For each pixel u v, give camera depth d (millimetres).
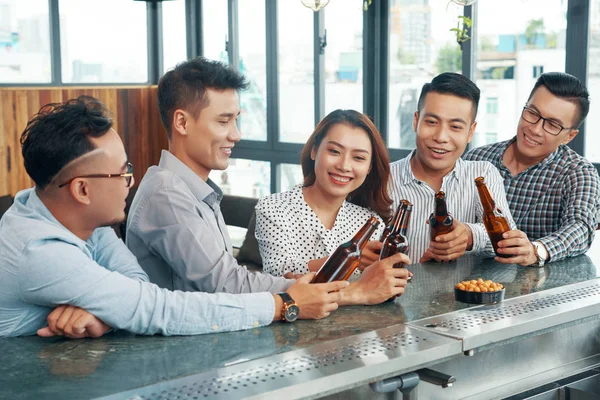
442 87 2258
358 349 1463
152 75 7293
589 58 4105
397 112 5336
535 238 2637
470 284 1853
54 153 1474
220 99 1816
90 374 1333
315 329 1601
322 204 2096
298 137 6109
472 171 2475
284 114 6211
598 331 2037
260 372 1340
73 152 1477
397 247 1842
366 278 1794
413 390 1527
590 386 2002
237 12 6570
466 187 2459
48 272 1473
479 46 4734
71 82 6742
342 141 1969
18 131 5910
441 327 1607
